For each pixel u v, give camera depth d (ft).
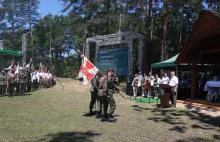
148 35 103.19
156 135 23.89
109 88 29.12
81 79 33.37
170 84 42.88
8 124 26.20
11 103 41.63
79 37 166.50
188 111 37.76
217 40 41.70
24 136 21.94
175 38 111.55
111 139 21.95
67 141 20.85
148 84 55.21
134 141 21.66
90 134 23.38
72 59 203.21
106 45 78.89
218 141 22.62
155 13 106.11
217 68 58.65
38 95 54.80
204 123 29.86
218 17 34.22
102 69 77.20
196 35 40.32
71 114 32.99
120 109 38.63
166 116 33.76
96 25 121.90
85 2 120.47
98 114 30.99
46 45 200.54
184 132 25.45
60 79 103.45
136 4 89.30
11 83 51.93
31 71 71.46
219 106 38.42
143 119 31.40
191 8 98.89
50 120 28.89
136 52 117.19
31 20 174.50
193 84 47.01
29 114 32.07
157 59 107.55
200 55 45.21
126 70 67.31
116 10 128.77
